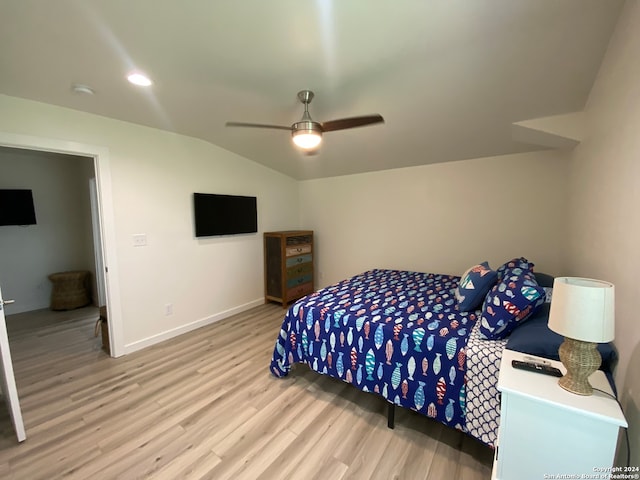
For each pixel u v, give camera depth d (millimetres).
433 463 1656
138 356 2910
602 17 1420
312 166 4273
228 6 1381
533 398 1123
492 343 1702
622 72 1367
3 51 1676
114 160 2814
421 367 1832
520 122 2465
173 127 3066
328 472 1601
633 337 1155
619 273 1347
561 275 2977
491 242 3393
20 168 4195
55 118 2451
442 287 2986
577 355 1135
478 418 1624
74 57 1766
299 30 1557
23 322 3852
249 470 1615
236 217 3969
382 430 1922
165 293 3279
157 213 3166
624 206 1305
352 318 2174
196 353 2973
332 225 4734
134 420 2006
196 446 1783
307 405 2172
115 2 1333
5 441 1817
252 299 4355
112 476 1582
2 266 4129
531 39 1597
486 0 1352
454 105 2344
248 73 1975
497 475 1237
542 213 3070
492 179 3330
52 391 2332
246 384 2438
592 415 1025
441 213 3707
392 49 1719
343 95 2279
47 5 1336
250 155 3998
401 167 3951
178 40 1627
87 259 4684
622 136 1353
